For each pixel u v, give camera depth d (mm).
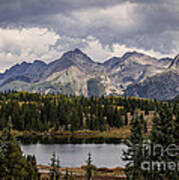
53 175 69188
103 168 95750
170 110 59875
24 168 62031
